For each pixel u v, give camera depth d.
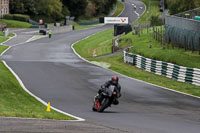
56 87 90.50
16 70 116.81
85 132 38.00
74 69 125.38
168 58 132.12
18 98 71.12
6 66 124.38
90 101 74.38
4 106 58.16
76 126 41.59
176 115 61.25
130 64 146.88
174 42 158.12
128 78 111.25
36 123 41.44
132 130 41.97
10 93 75.12
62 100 74.56
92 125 43.56
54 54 181.50
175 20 158.75
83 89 88.88
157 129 44.19
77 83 97.38
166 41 170.88
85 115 56.41
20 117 45.66
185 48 142.25
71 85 94.06
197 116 61.12
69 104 70.12
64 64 139.00
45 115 50.28
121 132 39.72
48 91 84.81
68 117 51.31
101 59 165.25
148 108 68.38
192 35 138.50
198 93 89.94
